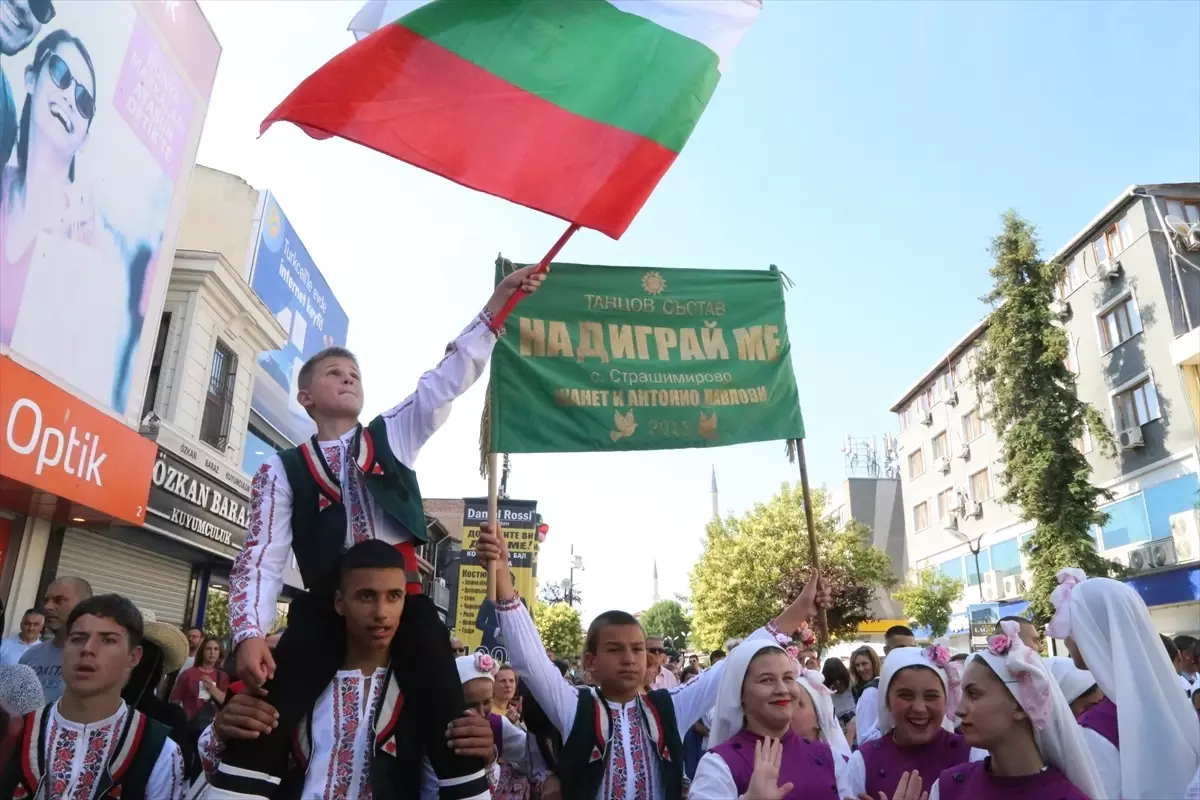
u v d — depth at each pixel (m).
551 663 3.91
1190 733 3.18
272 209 18.38
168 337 12.89
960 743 3.82
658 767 3.61
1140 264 22.98
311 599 2.81
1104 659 3.42
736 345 5.57
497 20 3.87
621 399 5.29
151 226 10.93
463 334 3.44
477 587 20.25
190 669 7.37
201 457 13.17
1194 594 20.73
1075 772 2.86
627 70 4.07
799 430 5.44
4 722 2.71
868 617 27.86
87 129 9.44
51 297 8.84
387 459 3.03
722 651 10.60
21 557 9.70
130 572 12.34
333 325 22.66
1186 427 21.41
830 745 3.94
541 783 4.10
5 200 8.09
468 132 3.61
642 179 3.92
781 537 28.75
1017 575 29.02
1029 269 22.70
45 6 8.67
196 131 12.06
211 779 2.52
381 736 2.64
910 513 39.59
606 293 5.51
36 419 8.00
